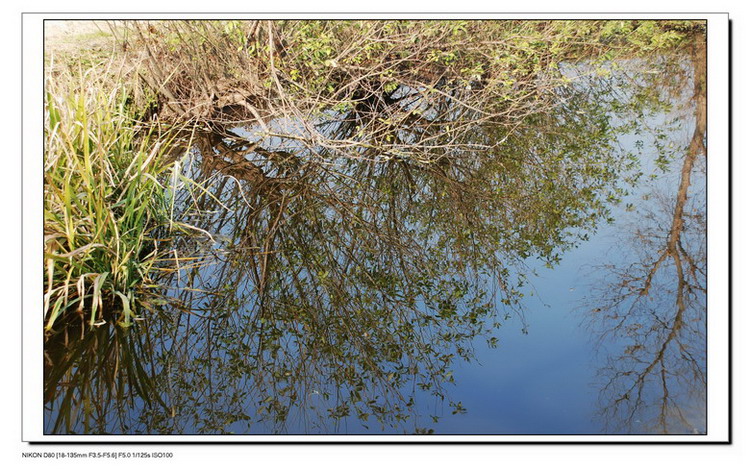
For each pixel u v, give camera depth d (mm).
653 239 4602
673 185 5391
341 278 4348
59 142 3441
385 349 3561
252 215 5113
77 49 5945
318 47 5730
